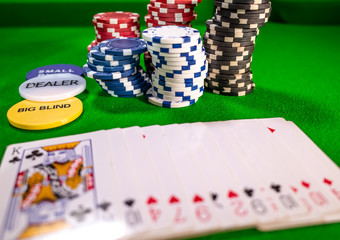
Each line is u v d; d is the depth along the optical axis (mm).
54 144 155
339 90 229
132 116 192
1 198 122
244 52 208
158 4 229
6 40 359
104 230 108
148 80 231
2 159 145
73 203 119
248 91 222
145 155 146
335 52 316
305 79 249
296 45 342
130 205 118
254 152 150
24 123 175
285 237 111
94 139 159
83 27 426
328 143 164
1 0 408
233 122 177
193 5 229
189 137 161
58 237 106
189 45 187
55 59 295
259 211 116
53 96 199
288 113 196
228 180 131
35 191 126
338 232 113
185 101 205
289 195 124
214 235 112
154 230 108
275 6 446
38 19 425
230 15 196
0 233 107
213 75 218
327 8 427
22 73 259
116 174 134
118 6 428
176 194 123
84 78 243
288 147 155
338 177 134
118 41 223
